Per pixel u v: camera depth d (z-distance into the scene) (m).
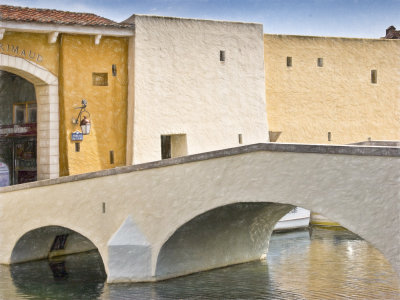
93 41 24.12
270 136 28.98
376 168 13.88
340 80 30.75
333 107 30.55
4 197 22.77
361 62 31.42
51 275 20.86
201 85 26.19
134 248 18.72
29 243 23.00
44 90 23.72
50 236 23.41
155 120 24.88
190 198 17.62
